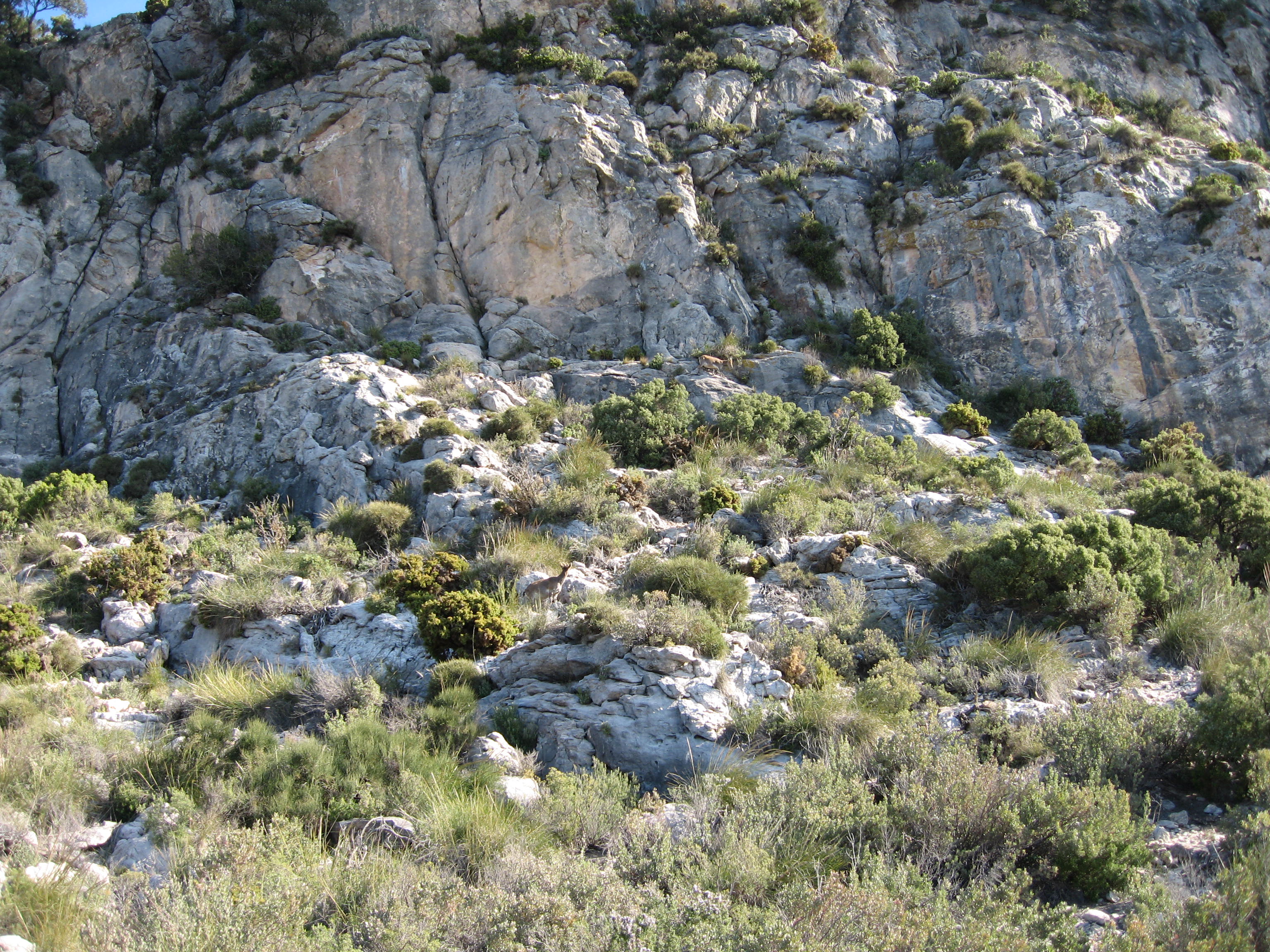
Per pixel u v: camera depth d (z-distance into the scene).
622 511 17.17
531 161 29.19
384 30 33.56
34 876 6.93
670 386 24.12
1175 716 8.84
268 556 16.39
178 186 31.83
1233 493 15.52
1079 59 38.84
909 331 27.59
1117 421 25.78
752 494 18.05
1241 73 43.03
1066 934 6.07
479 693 11.45
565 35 34.28
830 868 7.31
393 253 29.58
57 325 29.69
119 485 23.25
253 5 32.88
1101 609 11.95
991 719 9.59
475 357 26.52
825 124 32.41
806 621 12.37
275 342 26.42
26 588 15.51
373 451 20.81
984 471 18.52
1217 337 26.27
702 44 34.47
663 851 7.33
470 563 15.55
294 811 8.53
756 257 29.83
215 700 11.49
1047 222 28.17
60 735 10.09
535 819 8.35
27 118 33.88
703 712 10.04
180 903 6.25
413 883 7.06
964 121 31.16
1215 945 5.67
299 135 30.89
